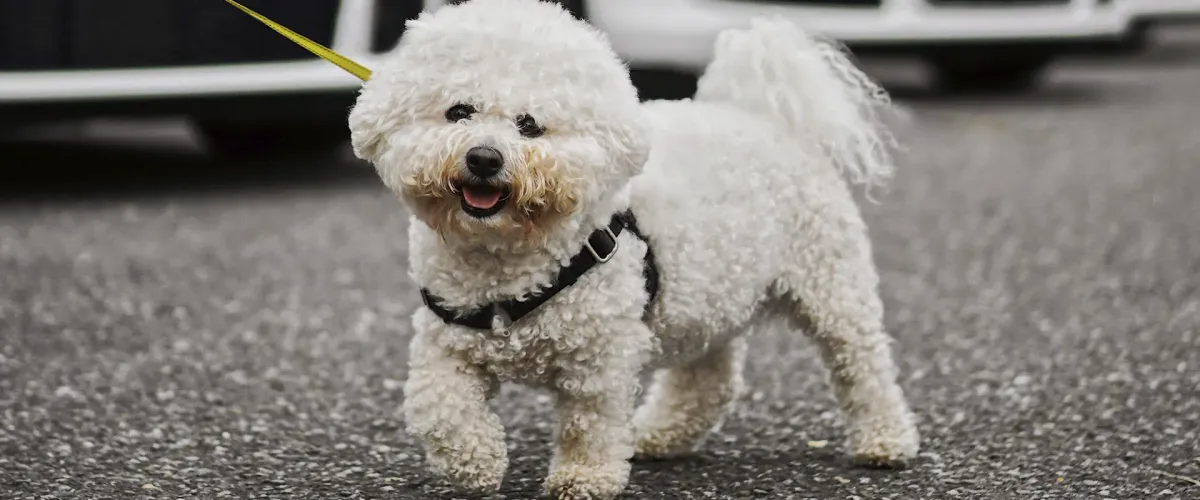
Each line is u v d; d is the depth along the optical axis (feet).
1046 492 15.16
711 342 15.57
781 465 16.33
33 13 29.81
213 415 18.03
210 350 21.07
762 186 15.37
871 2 44.39
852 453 16.26
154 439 17.07
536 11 13.39
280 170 36.37
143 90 30.53
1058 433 17.15
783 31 16.35
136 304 23.56
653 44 31.19
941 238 28.81
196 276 25.46
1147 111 45.27
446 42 12.97
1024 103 47.50
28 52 29.94
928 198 32.60
